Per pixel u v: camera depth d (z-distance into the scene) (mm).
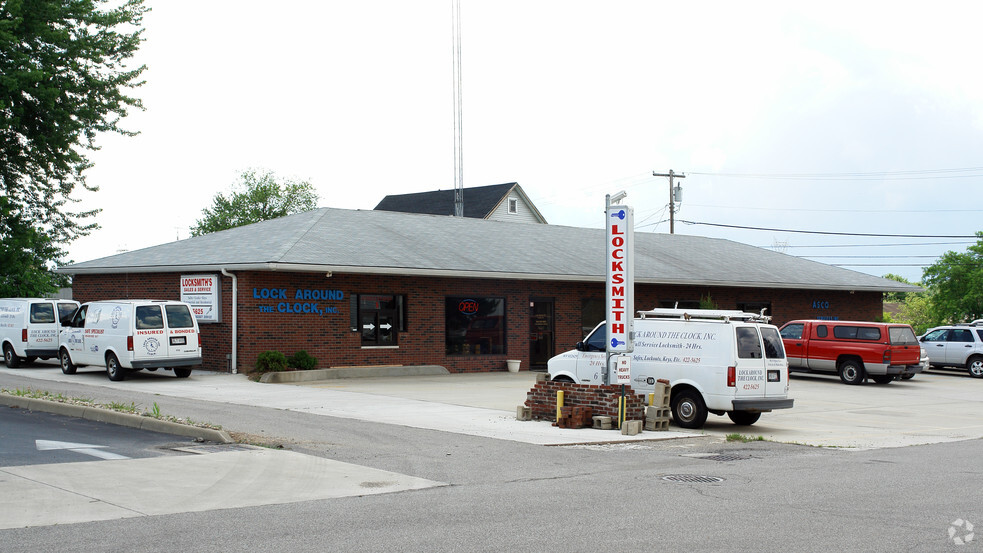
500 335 29875
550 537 7371
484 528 7668
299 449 12000
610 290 15492
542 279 29703
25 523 7621
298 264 24000
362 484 9688
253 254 25141
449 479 10156
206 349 25406
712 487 9969
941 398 24609
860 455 13297
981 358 32375
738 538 7434
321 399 19188
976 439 16016
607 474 10789
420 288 27922
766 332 16484
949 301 53906
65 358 24484
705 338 16156
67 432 13031
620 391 15211
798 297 39219
